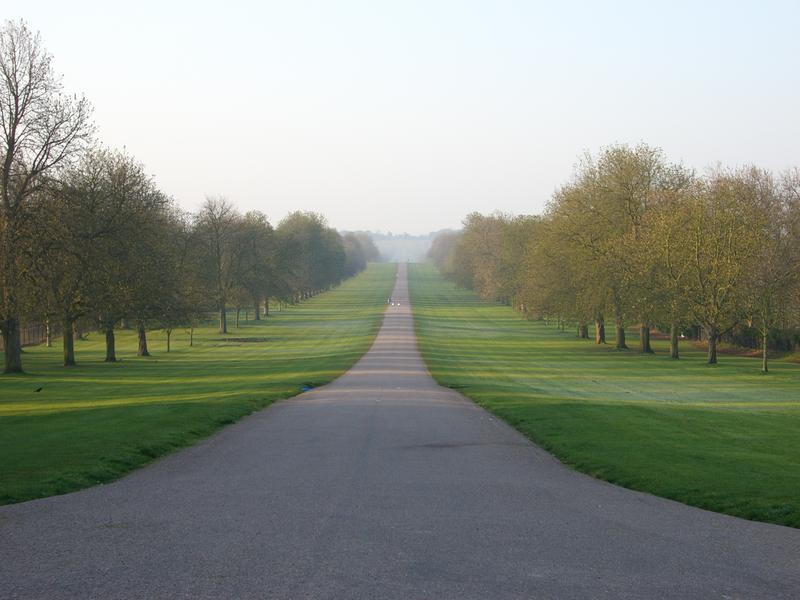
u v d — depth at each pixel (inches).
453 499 498.9
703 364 2351.1
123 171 2121.1
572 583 326.0
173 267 2327.8
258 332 3944.4
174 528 414.9
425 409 1050.1
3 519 438.9
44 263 1670.8
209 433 826.2
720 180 2714.1
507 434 824.9
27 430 801.6
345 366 1993.1
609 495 525.3
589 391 1636.3
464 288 7278.5
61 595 303.1
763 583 332.5
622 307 2534.5
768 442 786.8
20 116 1699.1
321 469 607.5
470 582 324.2
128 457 648.4
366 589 312.2
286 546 376.8
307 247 5959.6
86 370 2049.7
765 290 2090.3
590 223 2603.3
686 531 425.4
